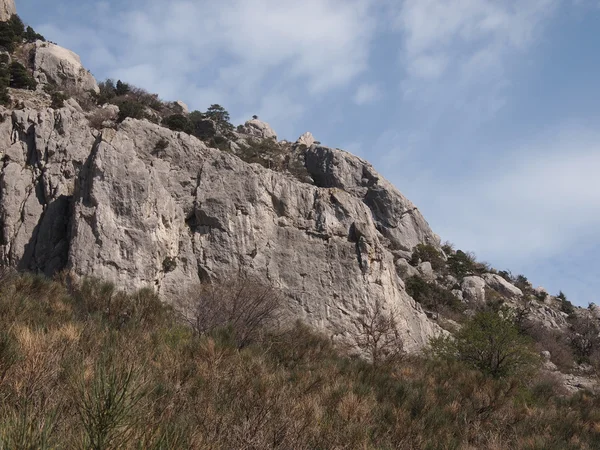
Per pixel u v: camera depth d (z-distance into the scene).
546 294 75.38
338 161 66.94
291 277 32.72
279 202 35.31
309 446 7.02
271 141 71.06
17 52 61.16
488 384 14.16
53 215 31.14
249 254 32.53
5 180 31.97
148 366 8.01
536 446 10.35
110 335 9.48
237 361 9.84
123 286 27.97
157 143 34.28
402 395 11.70
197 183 34.09
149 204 30.55
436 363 16.88
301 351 14.59
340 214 36.31
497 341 20.28
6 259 30.09
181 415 6.01
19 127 34.75
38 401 5.38
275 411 7.48
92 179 29.95
